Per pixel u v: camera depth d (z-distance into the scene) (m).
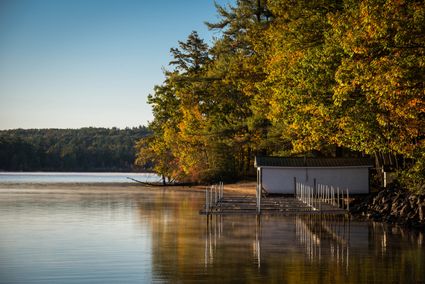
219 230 33.34
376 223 37.78
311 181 52.50
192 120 88.00
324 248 26.03
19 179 148.00
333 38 34.94
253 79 63.06
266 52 56.66
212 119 83.19
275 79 45.72
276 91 44.28
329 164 52.50
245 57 69.50
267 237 30.05
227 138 77.38
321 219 40.19
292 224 37.00
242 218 41.19
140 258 23.44
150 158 111.25
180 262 22.50
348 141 38.75
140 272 20.47
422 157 32.47
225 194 66.94
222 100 77.62
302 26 43.72
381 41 28.44
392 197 41.59
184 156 94.94
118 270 20.89
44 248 26.36
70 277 19.70
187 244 27.50
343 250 25.41
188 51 100.31
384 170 48.59
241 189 75.31
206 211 36.75
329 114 36.12
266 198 51.09
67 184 112.00
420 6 27.36
